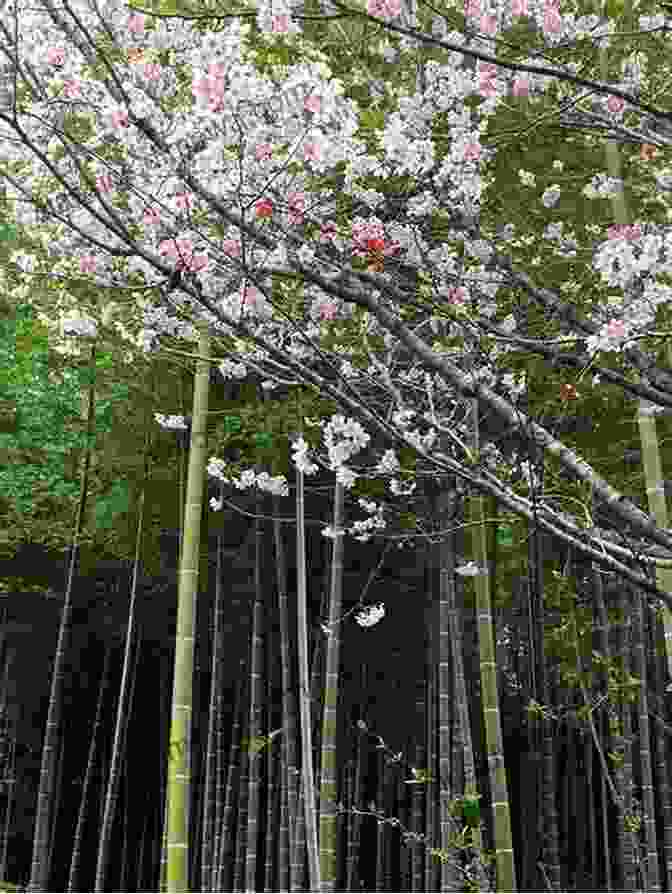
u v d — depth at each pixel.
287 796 8.61
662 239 2.27
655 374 2.35
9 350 6.95
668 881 8.14
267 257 2.12
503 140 2.94
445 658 7.21
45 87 2.30
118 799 12.46
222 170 2.12
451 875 6.52
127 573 9.23
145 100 2.20
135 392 7.27
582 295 3.09
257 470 7.08
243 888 10.05
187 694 4.18
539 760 9.04
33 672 10.55
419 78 2.85
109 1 2.22
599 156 3.98
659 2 2.39
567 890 10.79
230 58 2.00
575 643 4.89
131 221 2.66
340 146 2.13
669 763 9.95
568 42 2.62
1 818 11.60
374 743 11.19
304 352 2.69
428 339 3.22
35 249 3.86
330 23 2.66
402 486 5.26
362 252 2.33
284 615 7.79
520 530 6.89
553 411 2.90
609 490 2.05
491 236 2.94
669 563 1.96
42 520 7.92
